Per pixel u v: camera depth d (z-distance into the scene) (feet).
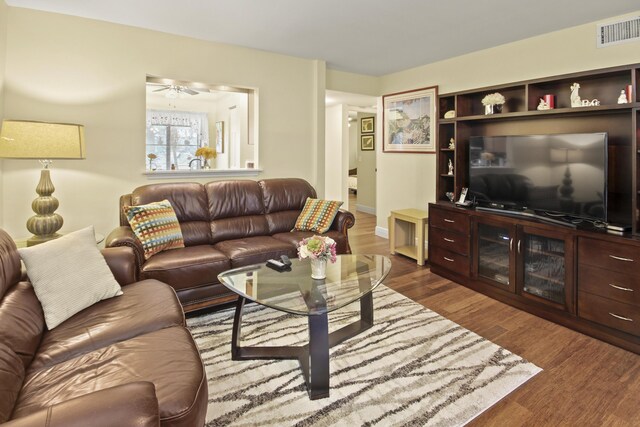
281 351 7.43
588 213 8.80
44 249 6.12
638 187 8.07
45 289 5.73
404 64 15.23
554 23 10.21
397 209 17.26
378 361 7.24
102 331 5.32
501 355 7.44
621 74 9.09
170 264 8.80
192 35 11.87
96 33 10.73
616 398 6.10
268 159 14.28
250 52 13.37
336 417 5.67
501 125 12.13
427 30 10.92
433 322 8.98
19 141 8.21
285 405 5.95
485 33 11.14
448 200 13.66
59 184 10.63
